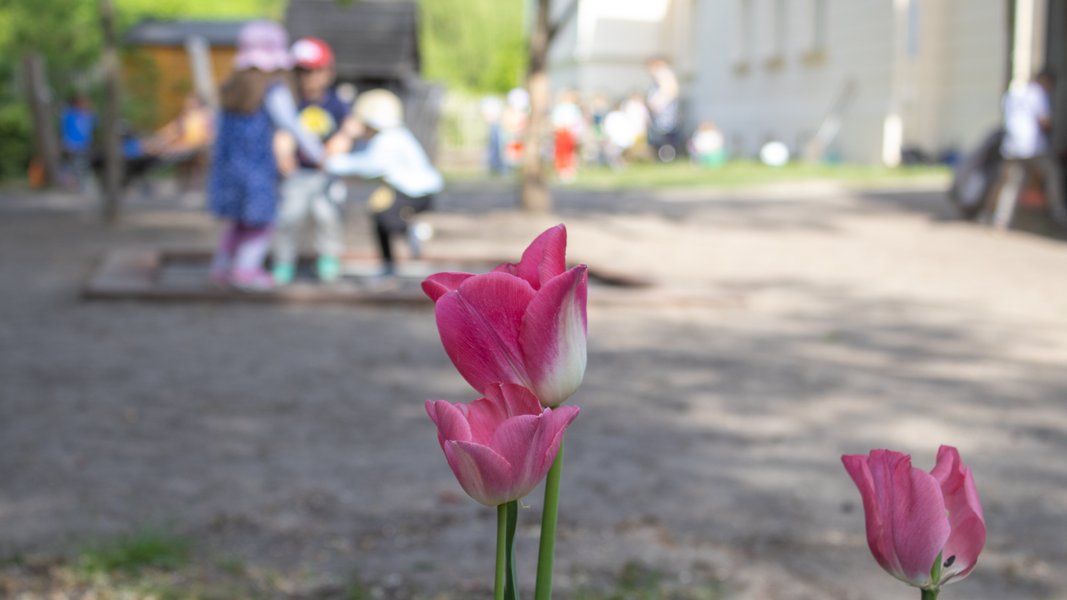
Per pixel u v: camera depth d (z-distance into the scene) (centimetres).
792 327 849
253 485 473
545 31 1731
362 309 921
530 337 90
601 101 3269
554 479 100
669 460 514
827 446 538
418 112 2984
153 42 2994
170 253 1195
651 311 920
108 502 447
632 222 1612
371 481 480
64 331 809
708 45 3575
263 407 603
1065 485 482
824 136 2756
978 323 863
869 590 368
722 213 1730
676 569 384
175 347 757
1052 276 1102
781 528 428
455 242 1361
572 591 364
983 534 91
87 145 2439
